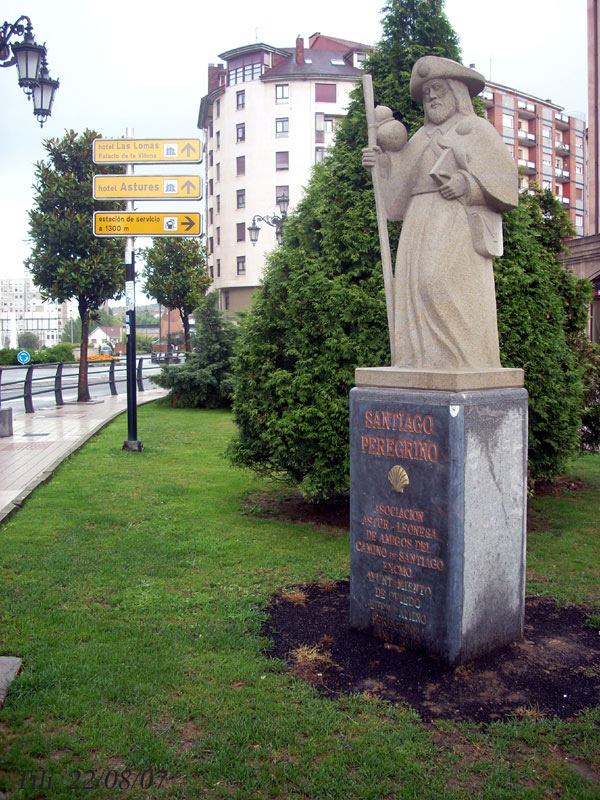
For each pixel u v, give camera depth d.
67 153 19.38
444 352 4.50
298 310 7.64
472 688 4.09
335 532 7.52
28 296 137.00
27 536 7.09
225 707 3.84
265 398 7.90
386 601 4.59
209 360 20.38
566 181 64.50
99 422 16.22
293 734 3.57
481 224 4.52
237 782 3.22
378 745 3.51
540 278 7.79
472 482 4.24
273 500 9.01
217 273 56.34
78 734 3.55
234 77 52.91
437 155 4.63
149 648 4.52
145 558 6.45
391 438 4.47
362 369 4.73
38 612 5.10
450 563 4.20
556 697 4.02
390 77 7.91
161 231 12.38
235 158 53.47
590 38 37.19
